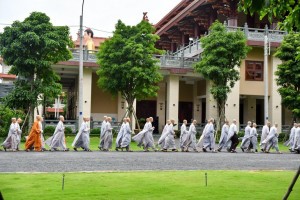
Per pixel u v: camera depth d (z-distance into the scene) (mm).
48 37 29266
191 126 26031
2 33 29156
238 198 9094
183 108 49188
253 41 41531
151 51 34344
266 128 27766
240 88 42719
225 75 35031
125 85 34719
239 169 15586
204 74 35812
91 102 45531
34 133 23062
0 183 10703
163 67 42469
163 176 12477
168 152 24484
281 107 43125
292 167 17062
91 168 14875
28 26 28875
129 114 35188
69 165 15641
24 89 30078
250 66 43219
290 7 7641
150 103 47969
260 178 12547
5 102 29984
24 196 8930
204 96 45938
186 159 19281
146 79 34125
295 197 9602
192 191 9906
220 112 36250
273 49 42750
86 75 41562
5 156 18844
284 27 8609
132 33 34781
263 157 21969
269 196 9461
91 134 37406
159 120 47594
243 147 27406
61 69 41750
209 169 15367
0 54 29391
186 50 48250
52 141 23609
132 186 10500
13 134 22984
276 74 36469
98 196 9070
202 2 42688
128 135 24594
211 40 35188
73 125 38000
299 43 34812
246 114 47125
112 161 17406
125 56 33938
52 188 9992
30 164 15719
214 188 10398
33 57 29609
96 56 37250
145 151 24828
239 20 44812
